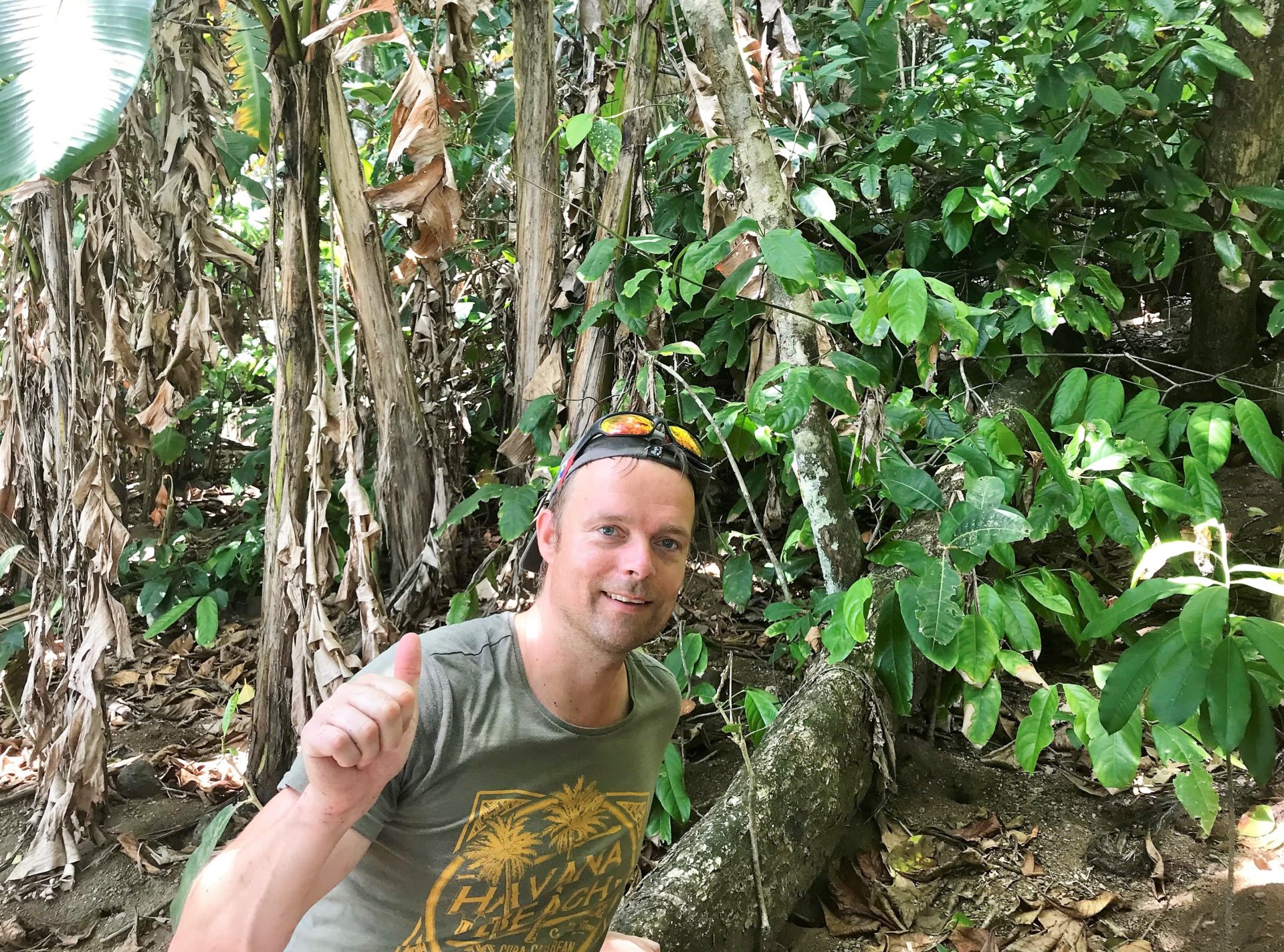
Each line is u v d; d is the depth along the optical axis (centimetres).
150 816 227
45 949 187
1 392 243
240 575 345
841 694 192
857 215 337
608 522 92
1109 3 286
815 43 335
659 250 207
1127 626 202
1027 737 169
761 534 206
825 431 215
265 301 236
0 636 269
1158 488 176
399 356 281
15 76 142
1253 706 136
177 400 227
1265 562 268
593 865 103
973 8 298
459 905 95
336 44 226
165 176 230
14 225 229
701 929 144
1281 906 172
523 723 94
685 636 223
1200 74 272
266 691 223
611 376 251
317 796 72
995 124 300
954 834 202
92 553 216
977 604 177
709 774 227
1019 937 173
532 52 253
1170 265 283
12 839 224
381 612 214
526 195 261
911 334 164
